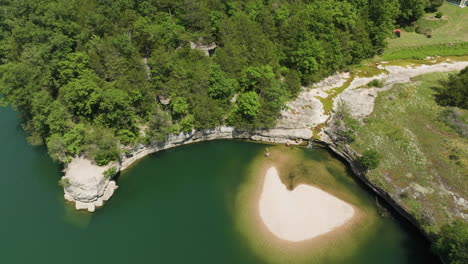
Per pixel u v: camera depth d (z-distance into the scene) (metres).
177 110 68.62
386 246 55.81
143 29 74.94
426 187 60.50
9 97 65.38
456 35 109.75
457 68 96.81
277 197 63.84
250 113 71.00
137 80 67.56
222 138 76.75
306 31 86.81
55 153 61.34
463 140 69.94
